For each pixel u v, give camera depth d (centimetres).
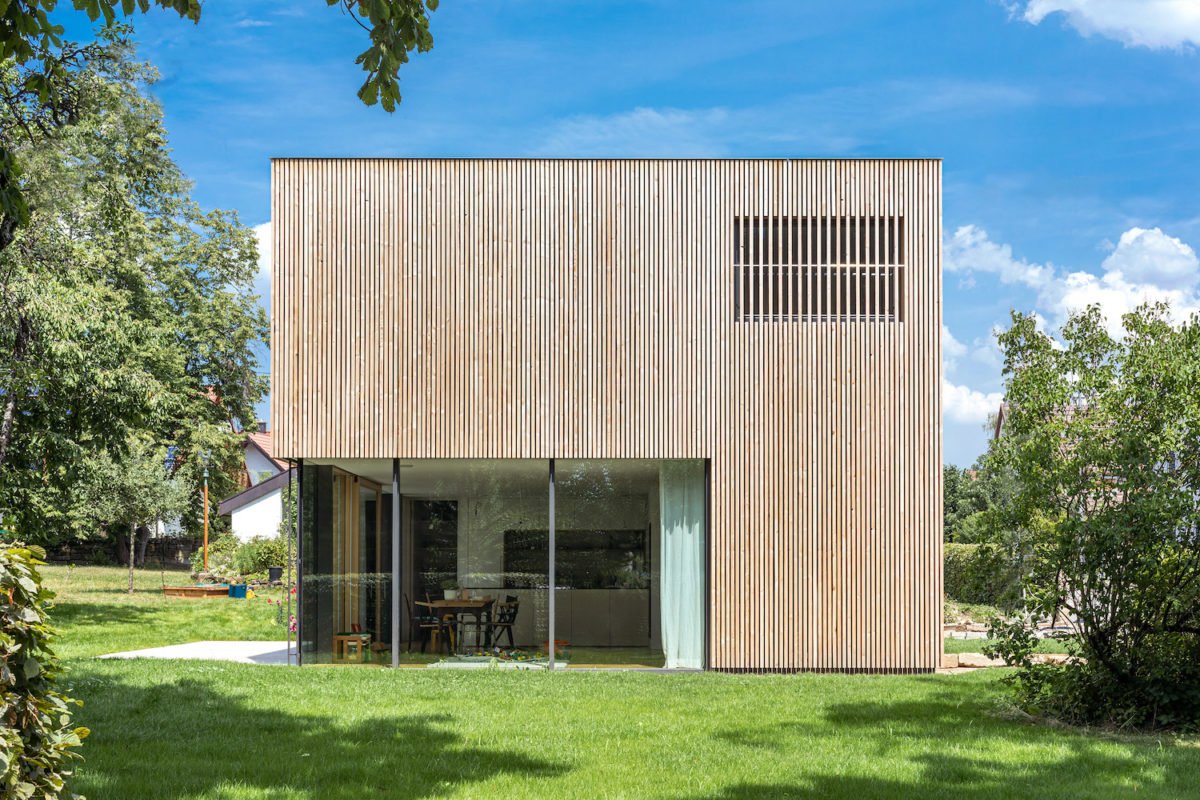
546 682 1255
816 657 1377
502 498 1431
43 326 1795
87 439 2033
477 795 695
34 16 639
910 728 945
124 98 1788
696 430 1398
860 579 1387
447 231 1415
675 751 843
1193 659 973
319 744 862
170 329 2433
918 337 1409
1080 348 1018
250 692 1128
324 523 1445
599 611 1416
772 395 1402
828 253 1415
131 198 2091
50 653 482
